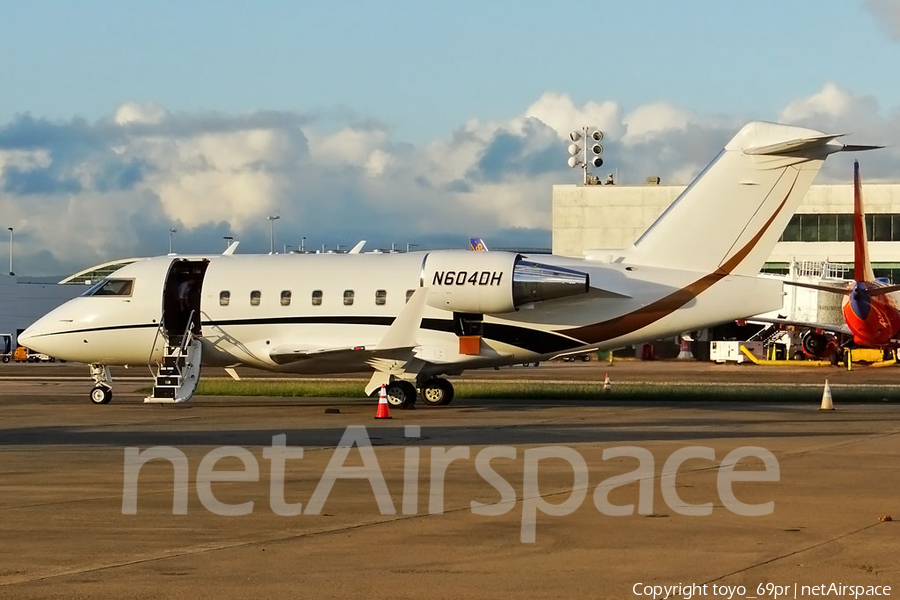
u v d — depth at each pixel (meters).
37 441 73.31
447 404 111.56
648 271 105.81
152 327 114.94
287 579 33.44
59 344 116.38
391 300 109.25
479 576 33.81
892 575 33.91
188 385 110.94
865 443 71.75
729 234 104.81
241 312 112.75
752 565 35.28
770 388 131.12
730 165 104.25
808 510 45.59
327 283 111.38
